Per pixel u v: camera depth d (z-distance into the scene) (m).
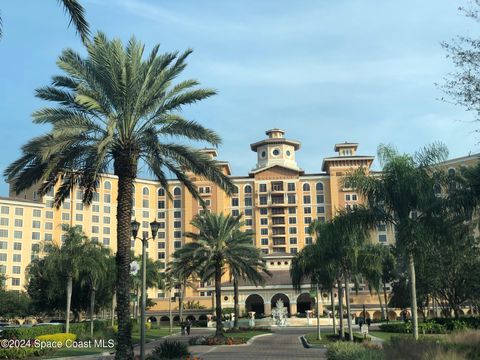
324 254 37.91
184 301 121.19
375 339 39.72
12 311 93.38
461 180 26.89
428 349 15.85
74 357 30.48
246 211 137.88
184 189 141.00
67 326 44.44
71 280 47.91
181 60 23.42
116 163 22.89
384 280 74.19
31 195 132.25
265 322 80.12
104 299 59.56
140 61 22.83
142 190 141.38
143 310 21.78
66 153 22.36
